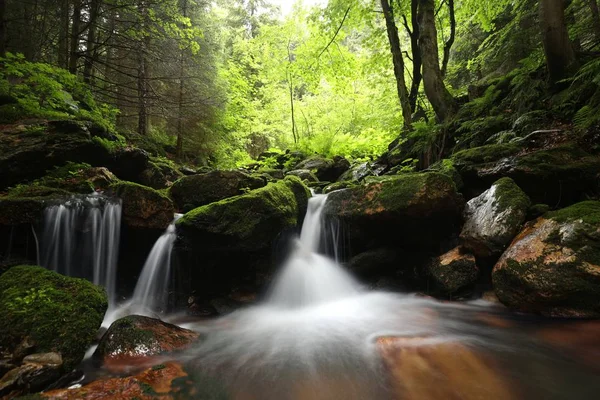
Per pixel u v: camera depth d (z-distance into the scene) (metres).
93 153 7.05
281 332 4.12
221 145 18.89
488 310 4.30
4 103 7.61
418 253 5.91
